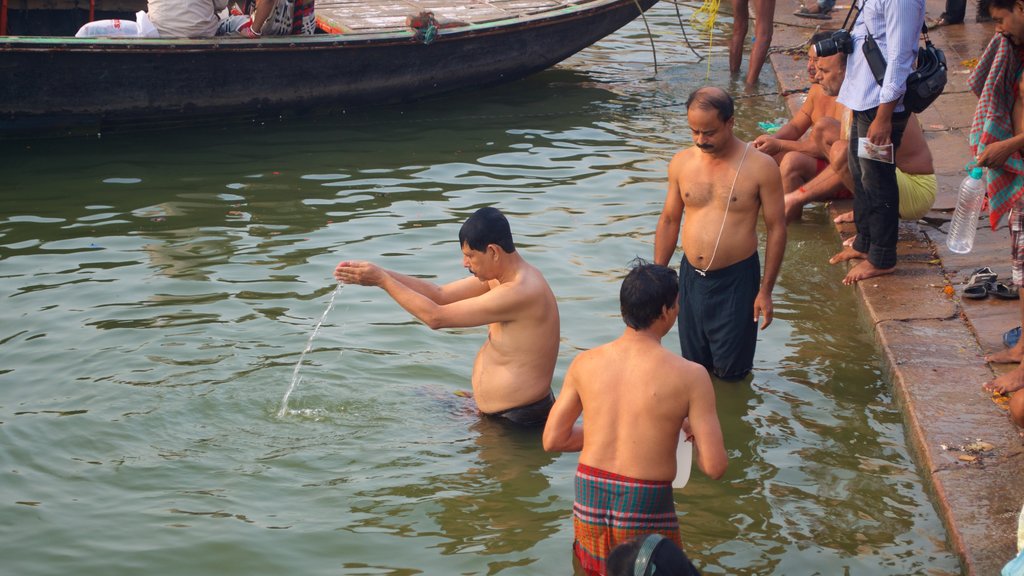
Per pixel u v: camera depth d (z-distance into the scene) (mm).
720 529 4727
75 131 10875
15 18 12578
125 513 4754
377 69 11859
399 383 6008
